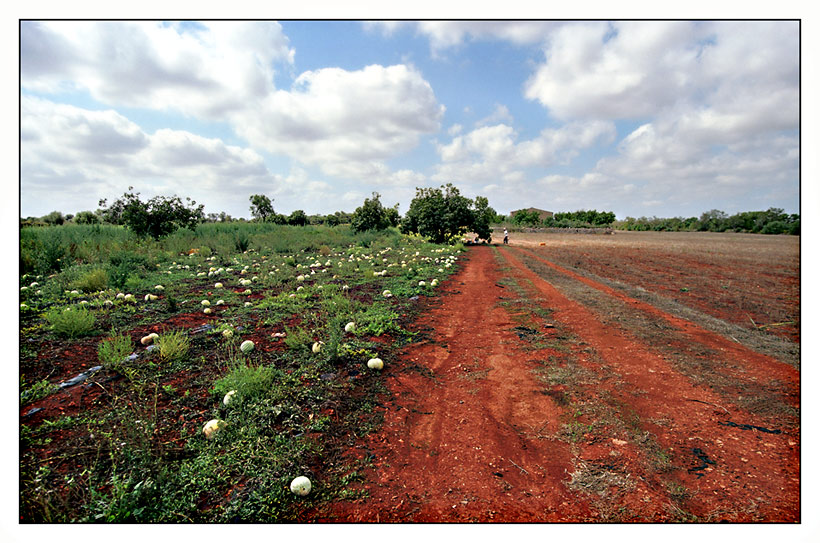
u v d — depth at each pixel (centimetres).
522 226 6612
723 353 513
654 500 264
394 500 268
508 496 271
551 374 461
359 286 999
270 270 1177
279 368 464
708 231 5469
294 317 689
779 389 409
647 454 311
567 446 327
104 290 809
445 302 855
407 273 1189
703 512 251
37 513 240
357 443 331
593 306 771
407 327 658
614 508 258
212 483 275
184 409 368
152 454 298
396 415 377
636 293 910
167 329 590
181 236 1675
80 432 321
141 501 255
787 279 1188
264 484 274
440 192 2697
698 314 710
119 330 575
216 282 973
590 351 530
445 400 411
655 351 523
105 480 270
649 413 371
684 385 425
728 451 313
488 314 748
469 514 255
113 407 356
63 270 943
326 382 425
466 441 337
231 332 561
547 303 816
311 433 337
